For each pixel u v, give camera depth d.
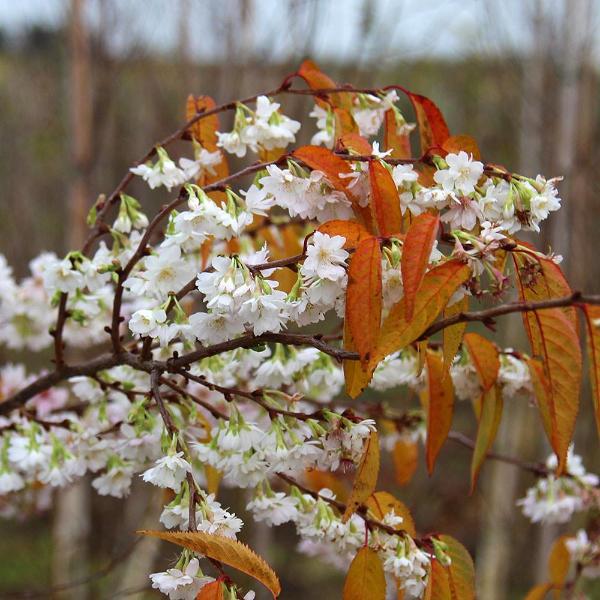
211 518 0.91
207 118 1.10
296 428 0.98
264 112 1.05
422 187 0.96
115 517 3.44
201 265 1.16
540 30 2.62
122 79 2.47
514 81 2.72
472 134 3.32
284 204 0.96
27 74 3.35
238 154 1.06
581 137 2.57
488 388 1.04
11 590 3.06
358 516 1.03
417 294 0.87
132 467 1.11
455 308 0.94
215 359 1.12
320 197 0.96
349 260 0.92
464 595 1.00
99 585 3.03
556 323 0.88
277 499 1.03
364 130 1.08
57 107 3.23
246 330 0.96
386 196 0.93
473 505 3.58
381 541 1.00
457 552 1.01
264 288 0.92
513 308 0.88
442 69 3.49
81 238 2.26
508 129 3.09
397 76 3.57
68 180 2.29
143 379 1.15
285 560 3.81
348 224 0.92
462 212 0.94
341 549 1.05
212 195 1.09
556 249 2.46
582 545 1.29
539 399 1.00
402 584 1.01
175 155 2.16
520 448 2.72
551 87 2.62
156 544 2.30
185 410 1.10
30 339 1.31
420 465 3.40
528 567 3.22
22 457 1.11
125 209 1.08
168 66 2.56
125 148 2.64
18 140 3.54
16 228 3.52
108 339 1.33
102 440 1.11
